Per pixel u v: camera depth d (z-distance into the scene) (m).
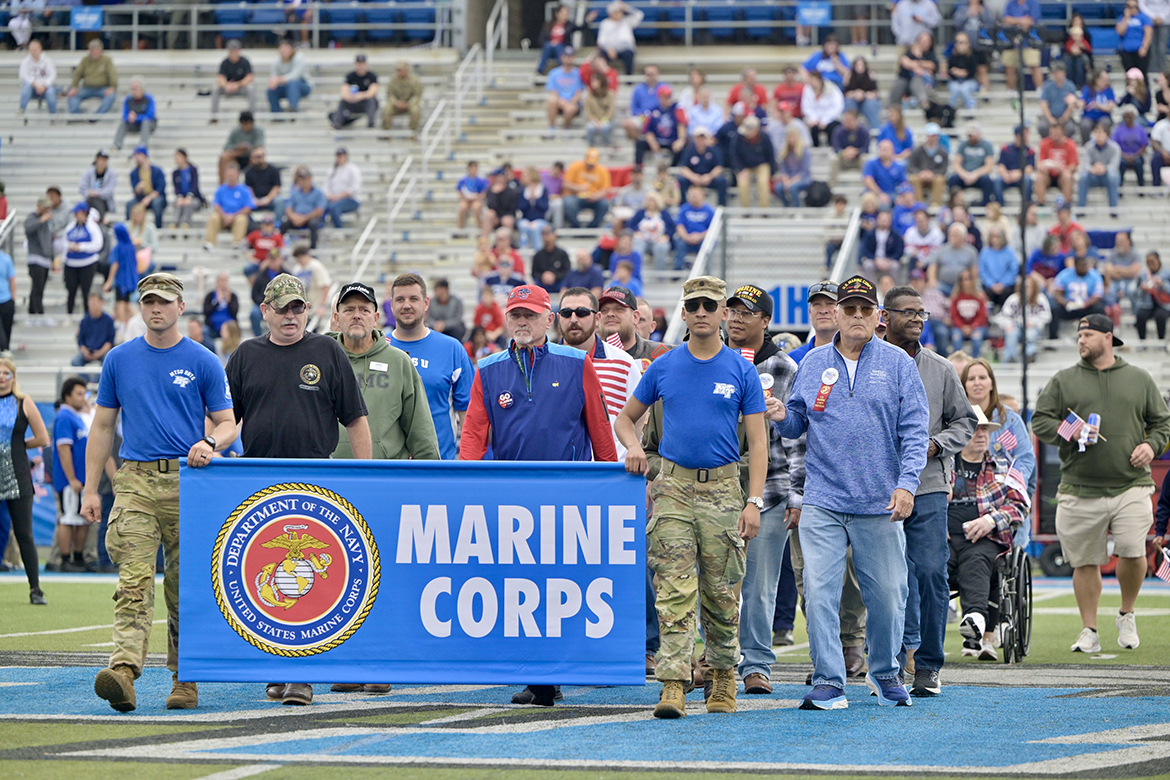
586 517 13.64
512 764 10.86
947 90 53.84
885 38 60.47
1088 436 19.89
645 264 44.41
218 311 43.69
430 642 13.67
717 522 13.66
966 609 18.41
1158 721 13.14
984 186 45.75
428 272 47.44
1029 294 40.84
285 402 14.27
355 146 54.66
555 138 53.56
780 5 60.75
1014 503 18.91
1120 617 20.67
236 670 13.73
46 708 13.67
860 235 42.28
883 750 11.53
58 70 62.59
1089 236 45.22
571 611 13.62
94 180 51.41
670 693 13.41
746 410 13.90
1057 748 11.65
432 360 17.84
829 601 14.09
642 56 60.22
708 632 13.94
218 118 57.28
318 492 13.75
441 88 58.84
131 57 62.22
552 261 42.00
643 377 13.99
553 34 57.81
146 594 13.74
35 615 23.52
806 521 14.24
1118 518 20.06
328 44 63.28
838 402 14.16
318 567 13.73
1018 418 20.66
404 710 13.77
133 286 45.41
